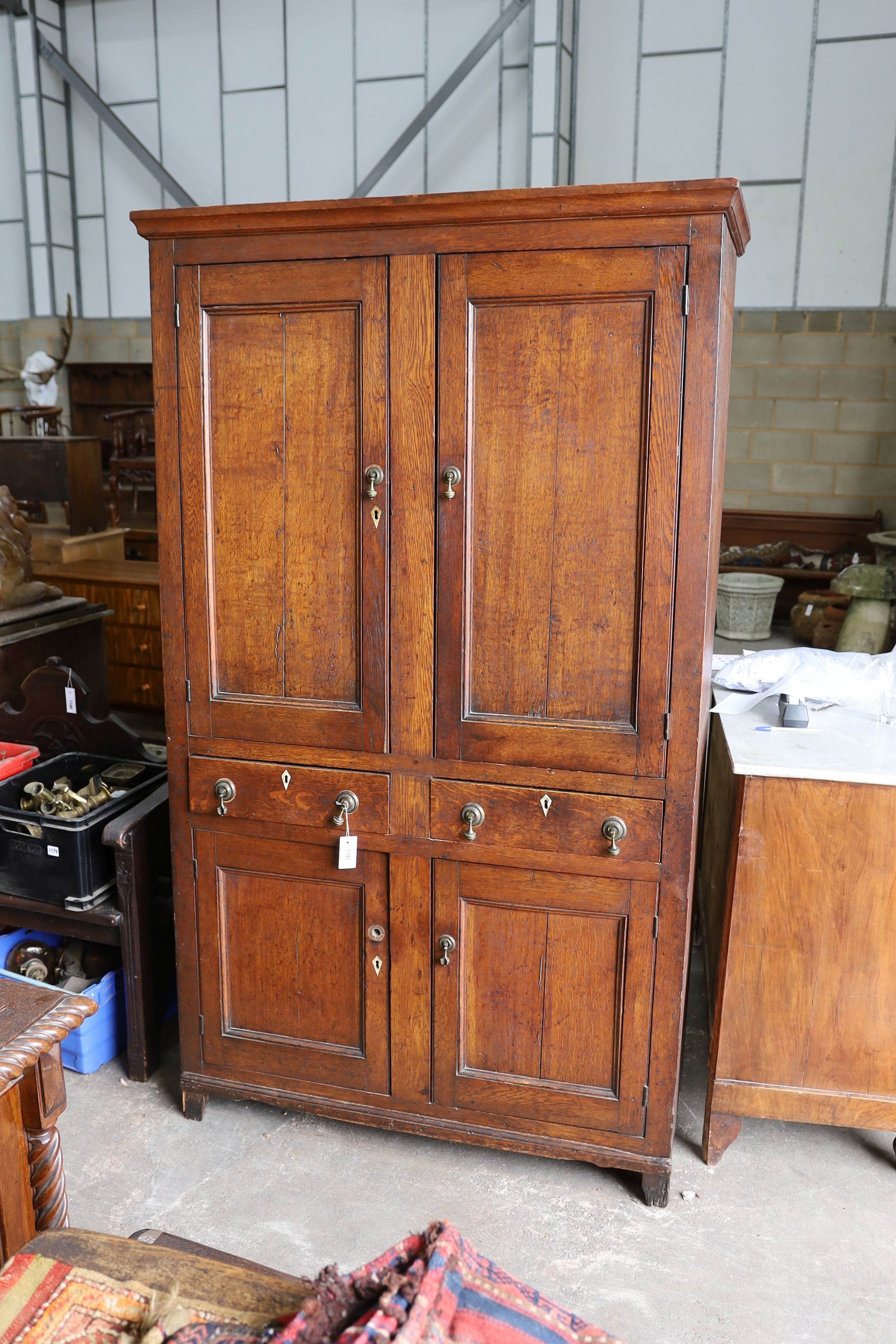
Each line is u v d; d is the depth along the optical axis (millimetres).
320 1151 2297
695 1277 1942
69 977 2686
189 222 1970
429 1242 993
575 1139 2148
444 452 1940
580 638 1955
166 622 2182
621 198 1748
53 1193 1539
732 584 6527
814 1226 2080
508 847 2059
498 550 1960
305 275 1951
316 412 2010
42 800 2568
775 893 2094
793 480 6977
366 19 6961
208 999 2330
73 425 8516
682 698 1908
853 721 2428
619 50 6562
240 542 2109
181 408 2078
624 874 2006
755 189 6586
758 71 6391
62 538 5676
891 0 6070
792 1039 2160
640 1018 2057
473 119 6906
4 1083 1348
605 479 1884
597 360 1843
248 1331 1019
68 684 2916
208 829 2254
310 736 2135
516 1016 2143
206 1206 2115
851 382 6723
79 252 8305
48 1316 1063
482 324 1885
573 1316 966
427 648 2023
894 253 6457
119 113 7824
